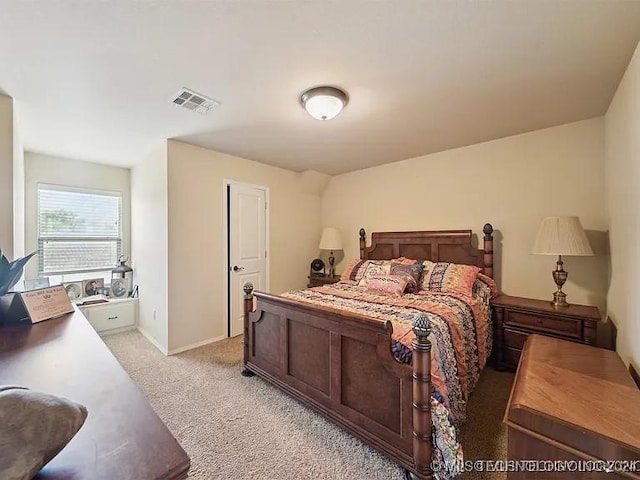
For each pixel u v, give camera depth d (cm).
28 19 135
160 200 316
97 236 390
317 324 190
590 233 254
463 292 263
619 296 197
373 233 394
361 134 288
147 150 337
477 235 318
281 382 219
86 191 380
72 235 372
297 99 216
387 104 224
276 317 227
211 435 178
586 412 106
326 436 177
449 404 153
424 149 335
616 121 204
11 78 186
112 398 83
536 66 175
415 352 139
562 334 233
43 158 350
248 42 154
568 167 265
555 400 114
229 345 329
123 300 372
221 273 350
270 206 404
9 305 153
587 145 255
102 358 111
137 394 85
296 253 440
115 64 172
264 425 188
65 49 158
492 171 308
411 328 172
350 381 173
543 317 243
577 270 262
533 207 284
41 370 100
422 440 137
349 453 163
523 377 135
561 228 235
